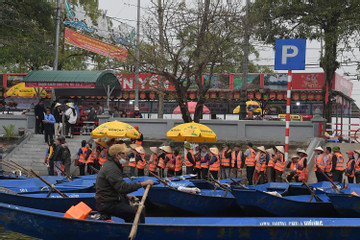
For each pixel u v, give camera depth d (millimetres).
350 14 28312
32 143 24250
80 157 19156
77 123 26016
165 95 24219
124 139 21438
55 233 8125
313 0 29250
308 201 12312
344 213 11148
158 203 12164
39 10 30719
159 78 24641
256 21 23656
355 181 17453
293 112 37688
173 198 11867
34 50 29938
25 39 30141
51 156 19016
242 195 11352
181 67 22953
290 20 30438
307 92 35000
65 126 25156
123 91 37906
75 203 11078
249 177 17172
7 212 8406
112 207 7512
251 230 8180
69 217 8133
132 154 18688
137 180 14805
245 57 24625
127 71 23312
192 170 17859
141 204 7285
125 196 7855
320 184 14586
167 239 8000
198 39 22188
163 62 22234
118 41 31641
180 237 8023
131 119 25172
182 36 22594
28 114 26156
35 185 14047
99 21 32875
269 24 29797
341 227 8242
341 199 10984
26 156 23000
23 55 30312
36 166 22203
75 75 25953
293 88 35219
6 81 39531
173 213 12648
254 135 23516
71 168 21828
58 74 26250
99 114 27938
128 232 7812
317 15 28703
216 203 12234
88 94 29312
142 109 40281
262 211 11367
